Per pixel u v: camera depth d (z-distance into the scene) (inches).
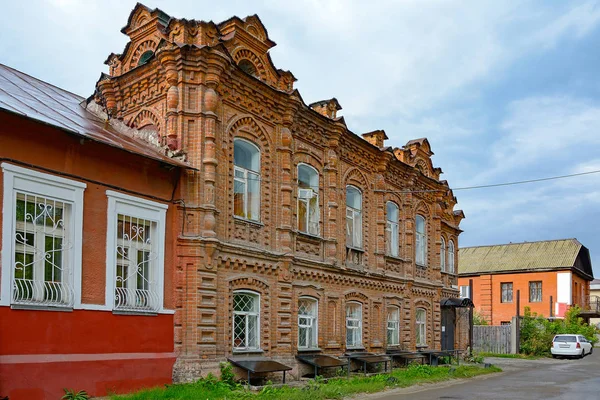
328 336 808.3
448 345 1235.9
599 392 677.3
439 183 1167.6
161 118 635.5
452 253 1323.8
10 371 438.9
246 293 669.3
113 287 533.6
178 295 589.6
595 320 2551.7
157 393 504.4
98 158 535.2
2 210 453.4
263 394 550.6
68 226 506.0
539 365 1187.3
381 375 784.9
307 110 773.3
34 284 473.4
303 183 795.4
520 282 2110.0
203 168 615.5
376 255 935.0
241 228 666.2
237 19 685.3
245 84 677.3
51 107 601.9
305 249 773.3
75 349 492.4
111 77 689.6
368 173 932.6
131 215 562.3
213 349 602.2
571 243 2124.8
